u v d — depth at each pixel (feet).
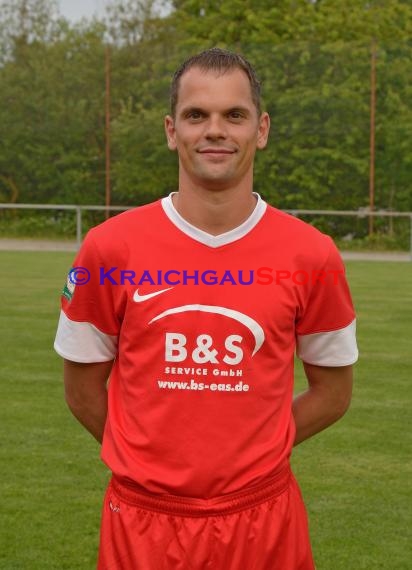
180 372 7.79
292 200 73.20
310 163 72.13
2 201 78.07
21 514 15.11
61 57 76.79
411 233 66.85
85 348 8.43
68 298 8.37
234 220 7.93
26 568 13.19
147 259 7.93
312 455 18.37
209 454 7.79
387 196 72.08
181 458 7.80
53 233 77.41
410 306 40.27
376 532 14.60
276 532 8.02
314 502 15.81
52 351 28.86
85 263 8.16
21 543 14.01
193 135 7.80
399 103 70.90
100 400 8.77
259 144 8.45
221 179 7.73
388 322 35.78
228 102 7.76
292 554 8.14
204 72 7.82
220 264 7.87
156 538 7.88
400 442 19.27
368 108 70.95
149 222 8.05
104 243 8.08
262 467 7.91
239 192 7.88
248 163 7.89
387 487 16.60
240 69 7.92
